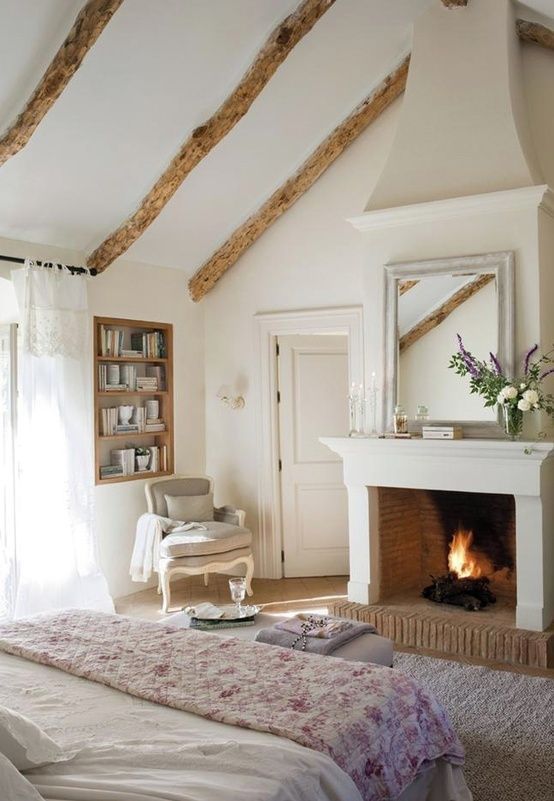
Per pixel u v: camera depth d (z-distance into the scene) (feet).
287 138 18.88
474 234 16.28
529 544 15.16
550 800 9.50
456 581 17.21
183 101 16.10
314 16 15.12
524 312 15.74
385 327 17.29
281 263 21.03
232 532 18.95
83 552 17.81
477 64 16.62
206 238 20.99
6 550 17.88
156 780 6.28
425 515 19.01
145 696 8.05
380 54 17.95
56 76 13.33
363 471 17.21
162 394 21.04
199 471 22.21
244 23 15.01
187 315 21.88
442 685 13.32
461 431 16.16
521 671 14.08
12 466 17.78
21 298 16.83
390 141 19.24
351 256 19.92
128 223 18.17
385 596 17.78
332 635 11.38
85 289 18.06
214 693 8.07
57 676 8.85
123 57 14.35
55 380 17.37
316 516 21.59
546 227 16.16
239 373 21.83
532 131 17.35
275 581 21.16
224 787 6.11
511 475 15.23
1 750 6.33
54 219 17.46
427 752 8.30
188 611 12.94
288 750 6.73
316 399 21.57
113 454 19.94
